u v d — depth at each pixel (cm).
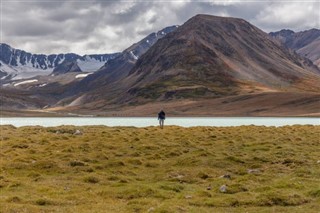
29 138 6209
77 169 4009
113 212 2569
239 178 3631
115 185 3381
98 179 3591
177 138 6209
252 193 3047
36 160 4388
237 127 8450
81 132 7269
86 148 5172
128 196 2998
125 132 7119
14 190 3180
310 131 7362
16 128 8581
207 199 2903
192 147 5416
